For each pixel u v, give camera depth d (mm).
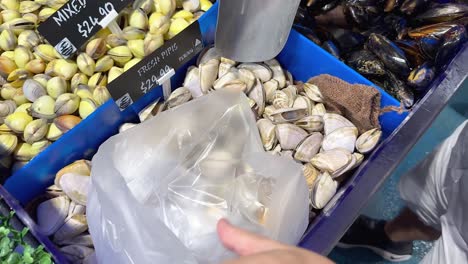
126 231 314
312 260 199
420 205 611
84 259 406
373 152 459
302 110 478
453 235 531
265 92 495
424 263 593
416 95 509
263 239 219
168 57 454
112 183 323
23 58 458
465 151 500
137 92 453
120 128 465
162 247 308
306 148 458
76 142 441
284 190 361
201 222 343
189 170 373
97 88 456
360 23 529
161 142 382
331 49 522
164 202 356
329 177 436
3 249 329
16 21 467
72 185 416
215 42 473
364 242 686
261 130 463
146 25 481
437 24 522
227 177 372
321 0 528
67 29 423
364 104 473
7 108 451
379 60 509
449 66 497
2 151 427
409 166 751
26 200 436
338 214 419
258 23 433
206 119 402
